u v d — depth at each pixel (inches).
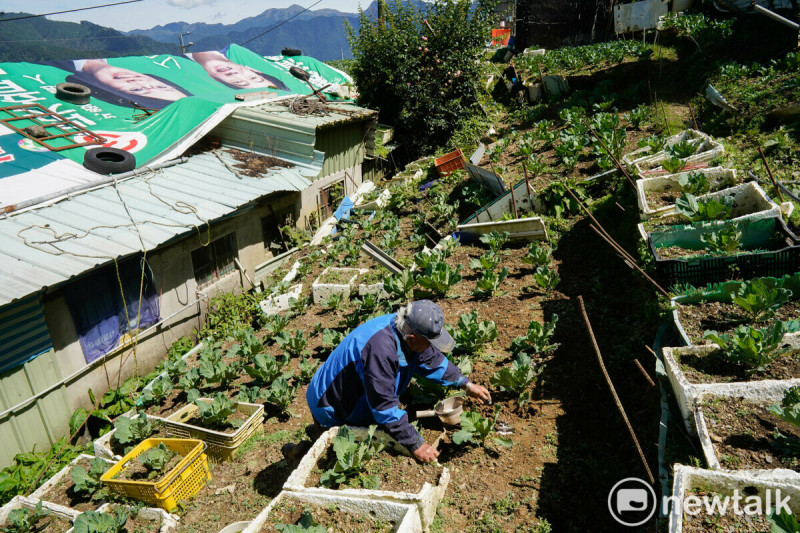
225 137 610.2
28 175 435.2
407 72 796.6
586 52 807.7
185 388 290.0
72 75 673.6
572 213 351.3
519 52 1152.2
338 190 696.4
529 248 331.0
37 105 547.2
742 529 100.4
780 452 120.7
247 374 303.4
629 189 331.0
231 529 165.0
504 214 369.4
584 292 266.1
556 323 236.5
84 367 349.7
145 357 396.5
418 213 504.4
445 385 166.7
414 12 816.9
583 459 161.6
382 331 142.7
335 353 152.3
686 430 145.3
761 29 616.7
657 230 227.3
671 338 190.1
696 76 591.5
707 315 183.3
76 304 343.9
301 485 146.0
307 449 176.1
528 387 202.1
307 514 131.4
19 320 305.7
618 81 667.4
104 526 182.1
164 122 559.8
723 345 155.3
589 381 198.1
